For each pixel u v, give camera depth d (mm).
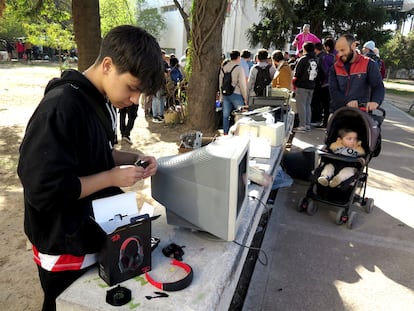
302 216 3482
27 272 2432
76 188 1064
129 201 1263
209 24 6539
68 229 1145
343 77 3867
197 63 6793
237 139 1776
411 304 2258
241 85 5945
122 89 1131
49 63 28578
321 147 3562
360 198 3695
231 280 1385
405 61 38656
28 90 12281
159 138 6398
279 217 3439
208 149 1517
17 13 9727
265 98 4535
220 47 6805
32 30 16812
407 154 5871
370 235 3139
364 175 3514
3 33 30078
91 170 1181
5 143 5664
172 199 1619
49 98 1051
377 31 20297
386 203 3838
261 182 2377
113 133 1289
